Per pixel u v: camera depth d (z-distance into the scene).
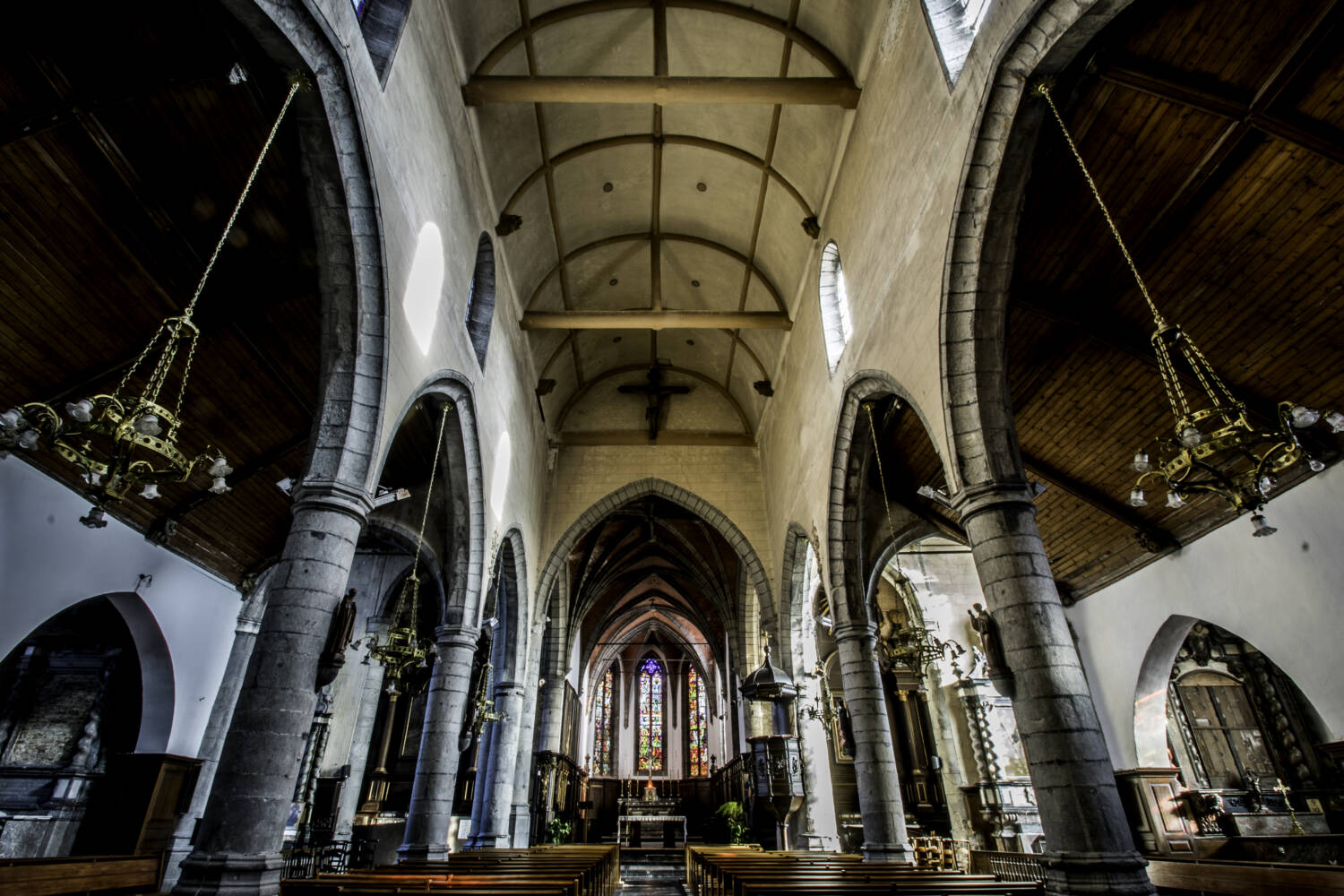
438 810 11.31
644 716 40.25
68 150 7.43
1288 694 16.00
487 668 13.85
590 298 18.67
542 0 11.78
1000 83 7.17
